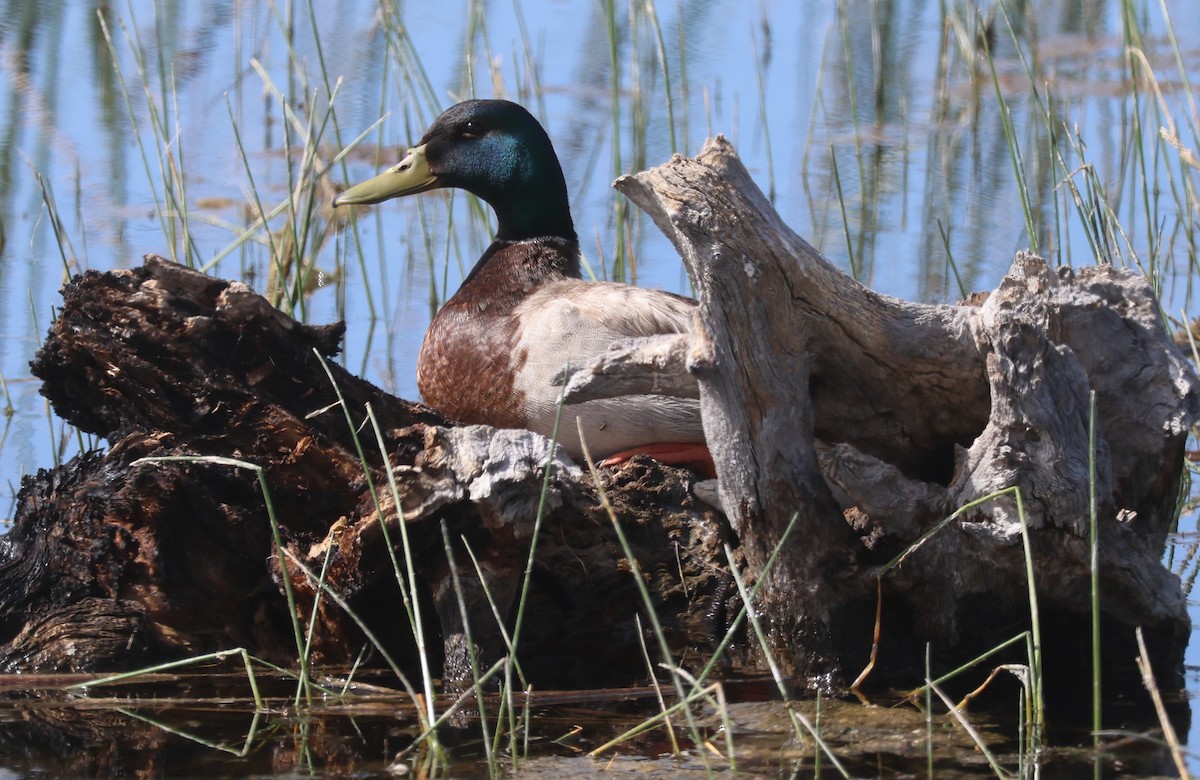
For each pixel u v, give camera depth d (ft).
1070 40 72.79
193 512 26.89
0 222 48.37
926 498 24.50
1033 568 24.80
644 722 22.21
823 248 50.44
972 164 57.88
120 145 57.36
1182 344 41.27
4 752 22.02
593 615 28.40
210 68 63.87
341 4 72.08
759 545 25.25
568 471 25.44
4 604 26.99
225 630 27.20
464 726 23.31
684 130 52.34
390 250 51.26
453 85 61.82
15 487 34.91
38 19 70.18
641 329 33.04
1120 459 26.68
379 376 42.01
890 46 71.00
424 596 27.04
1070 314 25.93
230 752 22.08
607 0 44.19
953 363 25.05
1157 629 25.93
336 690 25.04
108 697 24.63
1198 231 49.96
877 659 25.63
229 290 26.53
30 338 43.24
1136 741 22.34
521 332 33.83
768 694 24.82
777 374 24.47
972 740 22.40
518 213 37.73
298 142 57.57
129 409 27.48
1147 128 57.06
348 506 27.07
